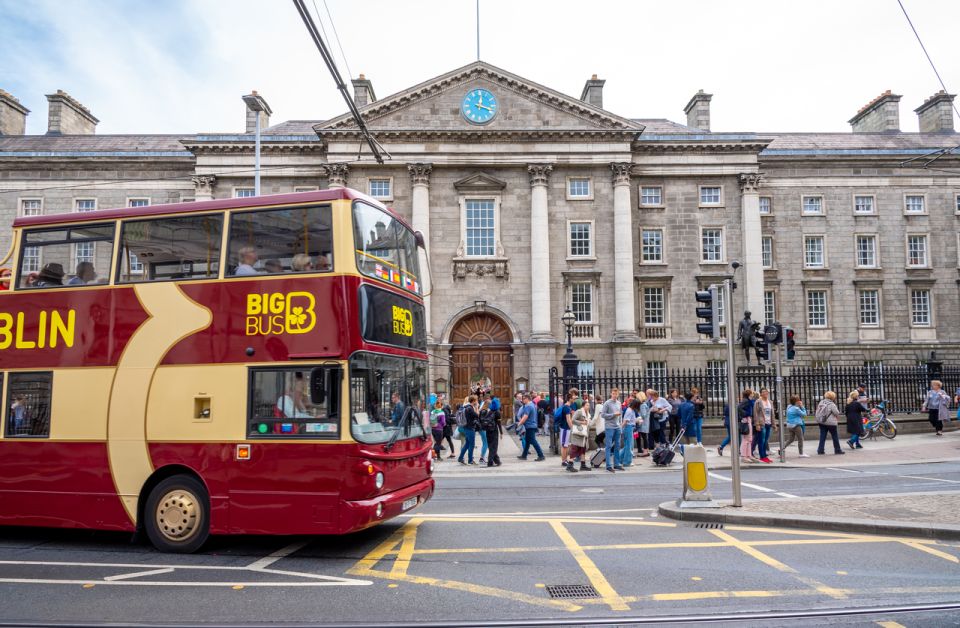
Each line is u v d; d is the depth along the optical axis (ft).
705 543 31.35
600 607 22.54
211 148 121.90
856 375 88.43
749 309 123.95
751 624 20.94
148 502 31.22
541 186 121.29
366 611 22.31
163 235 32.63
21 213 127.24
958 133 149.07
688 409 67.67
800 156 133.59
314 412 29.35
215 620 21.56
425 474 35.37
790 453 72.23
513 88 122.83
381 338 31.78
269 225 31.32
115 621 21.53
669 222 126.62
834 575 25.93
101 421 31.83
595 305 121.39
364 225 31.65
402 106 122.01
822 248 134.21
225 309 31.04
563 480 55.98
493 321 121.60
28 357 33.27
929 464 62.03
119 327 32.35
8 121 144.56
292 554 30.37
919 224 135.85
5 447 32.86
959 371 91.76
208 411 30.58
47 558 30.25
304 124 140.36
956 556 28.58
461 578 26.14
